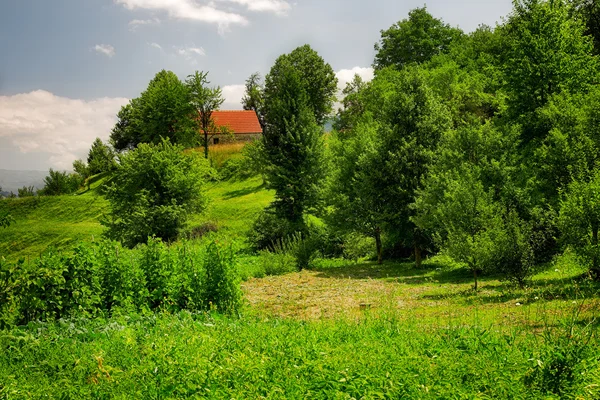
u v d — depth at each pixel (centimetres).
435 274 2964
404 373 736
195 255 1695
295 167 4672
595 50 5006
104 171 10212
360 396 655
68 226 6994
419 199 3070
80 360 907
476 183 2409
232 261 1664
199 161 4900
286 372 745
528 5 4038
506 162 2866
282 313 1847
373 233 3862
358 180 4128
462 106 5422
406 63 8962
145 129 8431
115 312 1452
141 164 4559
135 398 701
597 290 1602
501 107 4316
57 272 1146
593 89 3241
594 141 2494
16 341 1074
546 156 2566
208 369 760
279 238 4481
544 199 2405
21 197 8844
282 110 4744
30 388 774
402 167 3553
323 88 9106
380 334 1122
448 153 3055
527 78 3888
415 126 3641
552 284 1978
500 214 2286
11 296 1074
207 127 8381
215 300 1623
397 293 2233
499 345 901
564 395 635
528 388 670
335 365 776
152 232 4400
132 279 1561
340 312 1712
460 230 2208
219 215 5991
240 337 1045
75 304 1420
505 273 2048
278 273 3322
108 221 4631
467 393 654
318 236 4159
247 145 7231
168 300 1591
